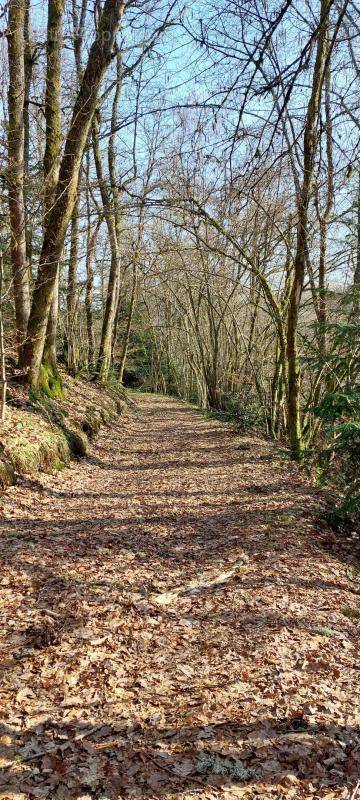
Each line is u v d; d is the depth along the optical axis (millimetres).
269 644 4445
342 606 5301
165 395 43250
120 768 3137
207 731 3439
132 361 44250
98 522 7730
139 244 22703
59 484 9484
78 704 3672
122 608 5043
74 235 17453
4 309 13102
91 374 23000
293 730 3473
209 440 16812
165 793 2969
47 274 11383
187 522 8062
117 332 32469
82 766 3133
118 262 22703
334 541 7387
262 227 17172
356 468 7699
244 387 21734
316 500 9125
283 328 14945
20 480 8688
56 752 3225
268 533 7273
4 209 11070
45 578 5500
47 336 13891
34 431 10203
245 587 5562
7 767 3074
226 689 3877
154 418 24109
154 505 9023
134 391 44750
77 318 23047
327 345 11531
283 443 15578
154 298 42438
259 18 5309
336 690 3916
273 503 8906
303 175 9938
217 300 25844
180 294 34812
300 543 6961
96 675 4004
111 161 19312
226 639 4570
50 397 13391
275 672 4078
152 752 3266
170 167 14016
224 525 7824
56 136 11812
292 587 5594
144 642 4531
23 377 11773
